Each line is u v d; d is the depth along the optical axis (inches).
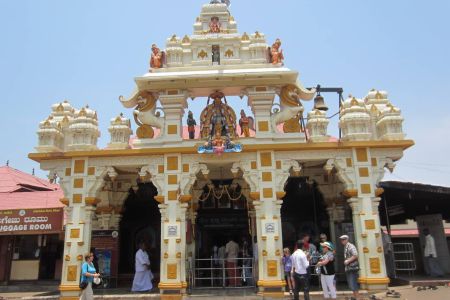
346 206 757.9
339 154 647.1
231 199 760.3
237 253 711.7
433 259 747.4
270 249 608.4
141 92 681.0
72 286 609.6
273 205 626.8
